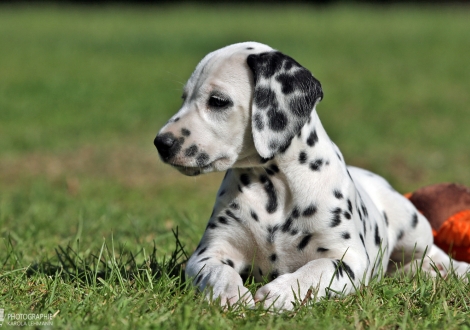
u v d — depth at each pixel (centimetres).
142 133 2406
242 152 756
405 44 4938
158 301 684
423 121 2641
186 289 707
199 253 779
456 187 1078
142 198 1562
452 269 811
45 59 4203
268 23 6341
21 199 1462
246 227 775
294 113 740
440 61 4197
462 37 5309
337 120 2642
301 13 7475
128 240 1036
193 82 770
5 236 1046
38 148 2156
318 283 694
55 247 979
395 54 4475
